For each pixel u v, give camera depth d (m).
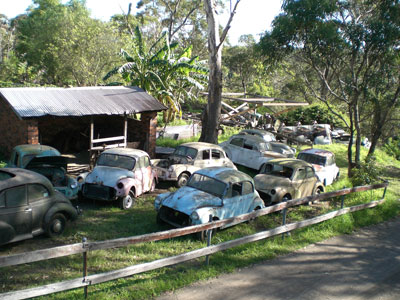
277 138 25.03
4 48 55.09
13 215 6.54
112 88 15.82
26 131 11.47
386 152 29.86
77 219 8.65
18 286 5.43
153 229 8.34
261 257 7.30
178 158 12.79
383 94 13.92
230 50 51.81
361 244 8.70
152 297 5.47
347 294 6.17
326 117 31.03
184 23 46.38
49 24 32.06
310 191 11.83
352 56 13.22
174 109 26.27
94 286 5.59
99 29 29.58
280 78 40.62
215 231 8.26
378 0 12.40
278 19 12.52
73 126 17.45
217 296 5.70
